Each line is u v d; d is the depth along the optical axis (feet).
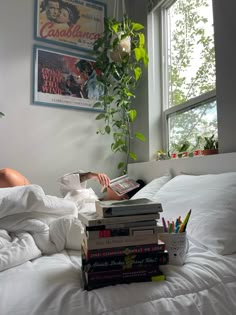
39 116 7.14
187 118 6.70
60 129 7.38
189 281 2.35
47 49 7.34
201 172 4.93
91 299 2.05
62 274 2.45
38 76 7.17
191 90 6.71
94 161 7.80
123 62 7.32
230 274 2.52
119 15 8.55
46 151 7.18
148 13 7.95
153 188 5.52
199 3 6.55
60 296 2.05
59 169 7.31
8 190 3.36
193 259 2.79
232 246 2.98
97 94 7.91
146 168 6.93
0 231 3.04
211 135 5.82
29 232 3.23
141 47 7.20
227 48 4.73
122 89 7.55
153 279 2.39
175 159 5.75
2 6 6.89
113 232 2.43
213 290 2.31
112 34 7.53
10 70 6.88
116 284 2.30
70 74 7.60
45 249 3.14
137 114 8.21
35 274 2.42
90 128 7.79
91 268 2.29
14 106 6.86
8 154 6.74
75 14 7.82
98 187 7.66
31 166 6.98
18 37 7.02
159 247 2.51
